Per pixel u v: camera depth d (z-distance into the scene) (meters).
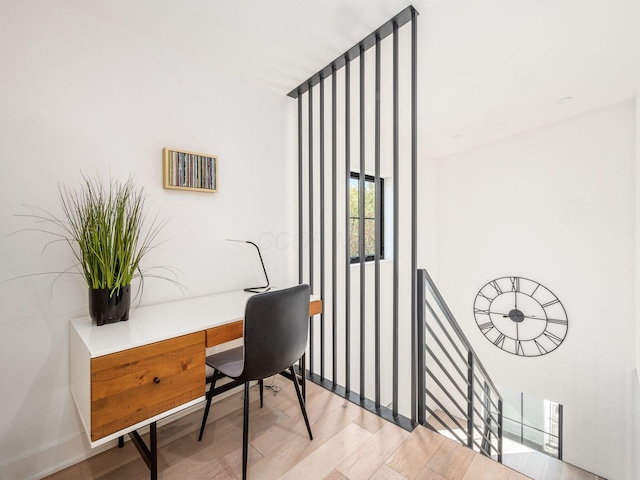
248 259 2.22
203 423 1.59
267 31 1.71
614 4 1.54
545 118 3.11
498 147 3.71
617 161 2.90
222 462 1.44
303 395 1.96
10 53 1.33
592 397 3.13
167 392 1.23
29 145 1.37
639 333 2.60
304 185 2.57
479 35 1.79
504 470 1.38
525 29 1.74
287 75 2.16
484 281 3.88
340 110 2.88
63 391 1.47
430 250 4.19
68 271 1.48
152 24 1.63
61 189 1.46
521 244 3.56
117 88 1.62
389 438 1.61
